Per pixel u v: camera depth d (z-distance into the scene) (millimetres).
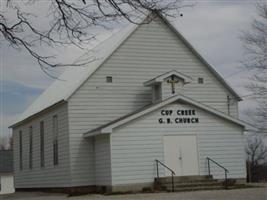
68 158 32531
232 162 32188
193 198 23812
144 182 30125
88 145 32656
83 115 32875
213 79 36156
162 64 35125
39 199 28859
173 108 31391
